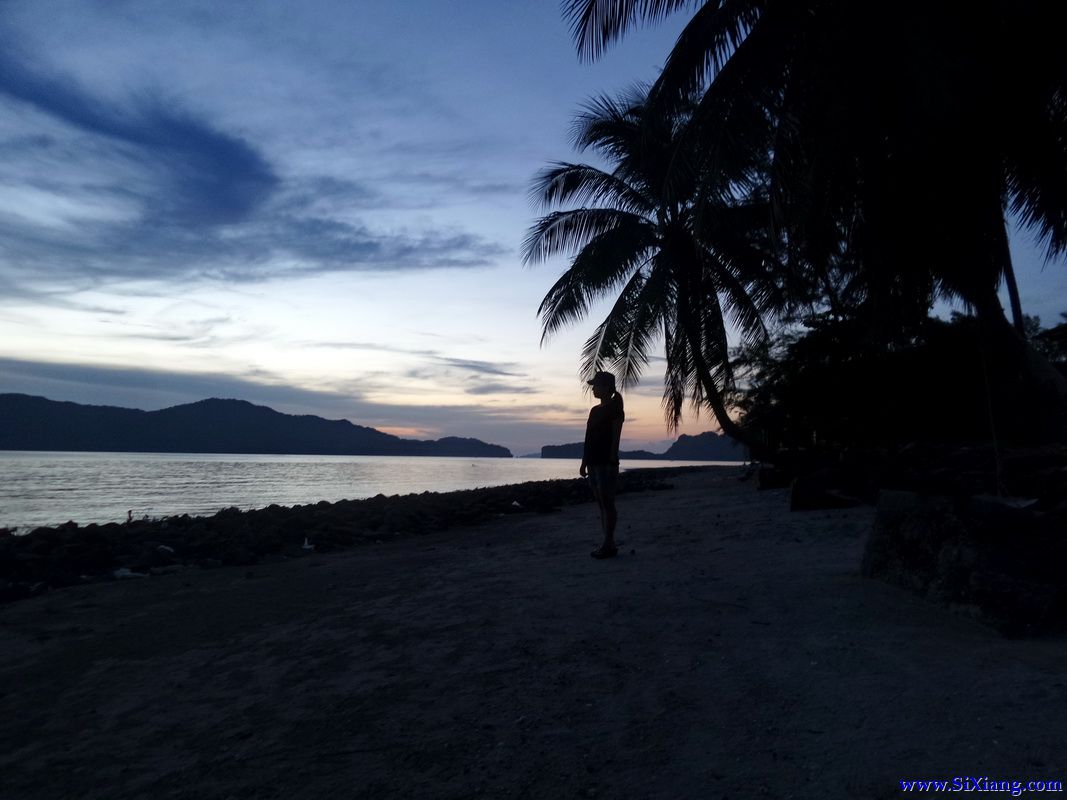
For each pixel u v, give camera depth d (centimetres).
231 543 873
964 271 956
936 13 798
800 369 1430
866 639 355
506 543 843
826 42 829
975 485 683
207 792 242
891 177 917
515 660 362
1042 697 267
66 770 265
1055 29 812
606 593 498
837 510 819
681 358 1786
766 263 1606
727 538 720
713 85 880
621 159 1717
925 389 1259
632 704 298
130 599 582
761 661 338
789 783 225
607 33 922
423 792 234
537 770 245
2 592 609
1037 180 963
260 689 343
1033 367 997
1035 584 360
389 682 342
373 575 645
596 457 648
